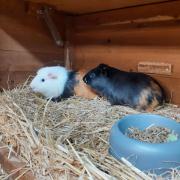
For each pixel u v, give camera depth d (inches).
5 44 20.0
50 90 17.9
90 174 9.2
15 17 20.2
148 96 15.7
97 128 13.6
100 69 17.5
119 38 20.0
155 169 9.6
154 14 17.3
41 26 21.9
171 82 17.0
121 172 9.5
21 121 13.7
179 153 9.7
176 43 16.4
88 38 22.5
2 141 13.2
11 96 17.7
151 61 18.0
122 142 10.1
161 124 12.5
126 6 18.8
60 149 10.8
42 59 22.5
